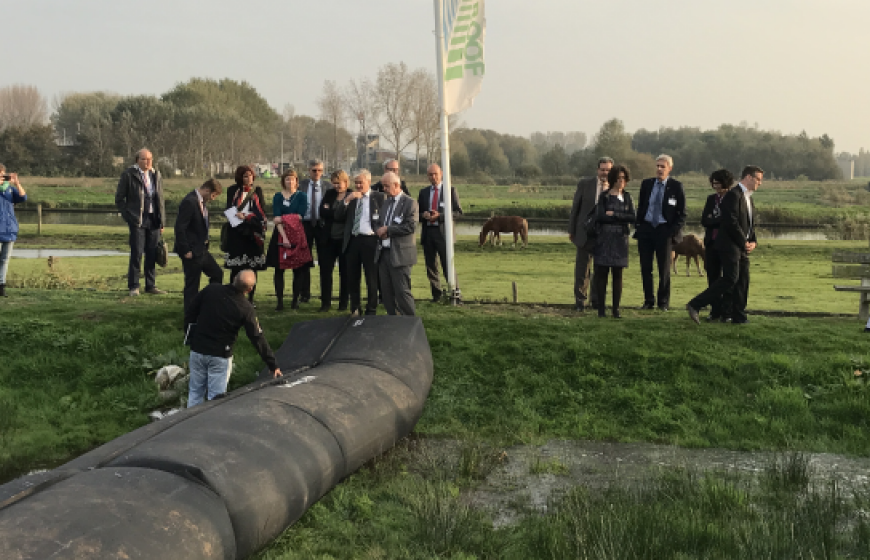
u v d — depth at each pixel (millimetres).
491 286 16484
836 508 5539
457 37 11148
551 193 76750
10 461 6770
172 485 4344
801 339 9469
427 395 7465
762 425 7586
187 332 7227
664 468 6602
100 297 11844
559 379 8539
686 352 8906
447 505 5414
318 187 10961
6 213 11555
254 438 5105
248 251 10477
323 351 7465
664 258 11375
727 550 4895
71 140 134125
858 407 7781
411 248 9633
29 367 8773
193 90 114375
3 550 3510
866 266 10859
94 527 3791
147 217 12078
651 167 100750
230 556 4348
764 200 66562
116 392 8352
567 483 6277
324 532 5203
